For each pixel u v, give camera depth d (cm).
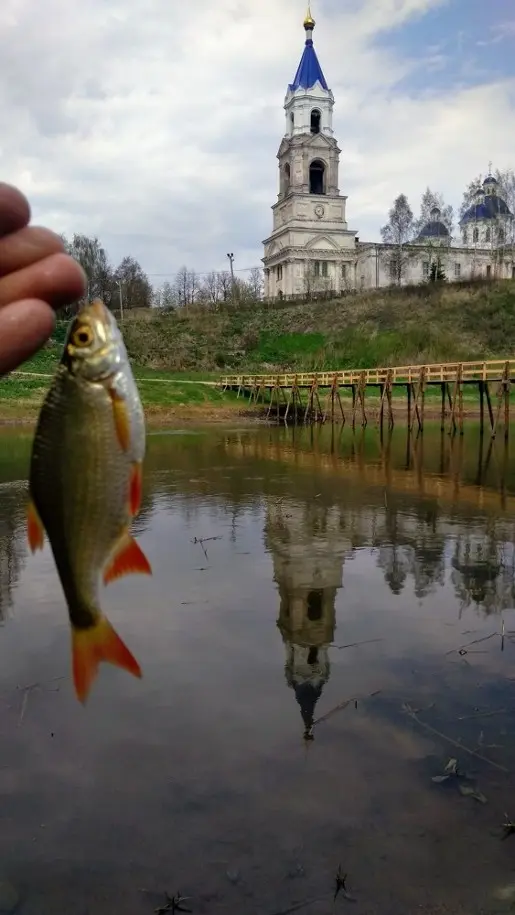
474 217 10425
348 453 2994
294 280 9038
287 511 1733
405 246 9300
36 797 592
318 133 9156
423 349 6084
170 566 1241
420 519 1628
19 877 503
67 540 215
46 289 143
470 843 527
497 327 6400
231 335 7069
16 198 141
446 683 786
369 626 959
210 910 473
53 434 216
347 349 6388
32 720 716
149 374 5862
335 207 9206
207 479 2278
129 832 548
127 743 672
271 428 4388
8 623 974
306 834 541
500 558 1282
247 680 798
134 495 218
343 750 654
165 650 880
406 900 478
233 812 569
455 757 638
